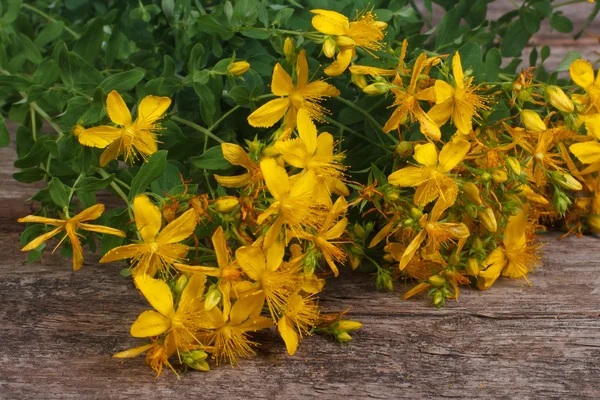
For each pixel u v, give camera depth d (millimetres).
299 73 393
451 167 390
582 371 392
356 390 384
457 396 382
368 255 434
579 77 412
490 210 395
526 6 489
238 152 378
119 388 382
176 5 449
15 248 446
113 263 439
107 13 483
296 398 380
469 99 393
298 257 386
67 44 488
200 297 376
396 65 404
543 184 417
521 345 402
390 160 417
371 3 438
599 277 436
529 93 394
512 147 405
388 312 416
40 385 384
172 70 425
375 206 406
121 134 390
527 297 424
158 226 374
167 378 386
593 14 491
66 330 406
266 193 388
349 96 439
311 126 381
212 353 394
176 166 417
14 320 410
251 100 409
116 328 407
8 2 460
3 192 475
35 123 447
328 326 399
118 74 408
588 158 414
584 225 465
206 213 379
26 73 487
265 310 410
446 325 410
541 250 453
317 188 387
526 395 383
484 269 420
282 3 443
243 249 374
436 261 410
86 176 404
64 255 421
